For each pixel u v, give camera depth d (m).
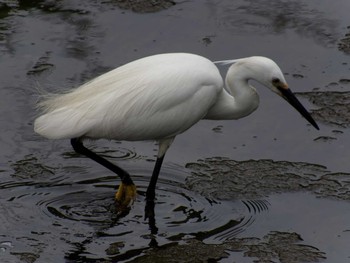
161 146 11.04
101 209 11.04
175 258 10.02
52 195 11.27
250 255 10.09
